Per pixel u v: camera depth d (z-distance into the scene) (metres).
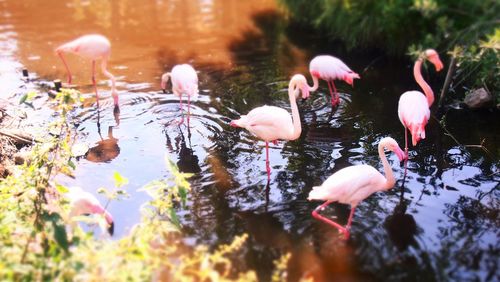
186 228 4.46
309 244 4.29
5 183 4.57
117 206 4.77
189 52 8.76
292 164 5.50
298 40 9.43
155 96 7.11
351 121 6.45
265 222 4.57
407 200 4.85
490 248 4.18
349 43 8.95
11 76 7.66
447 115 6.63
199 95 7.17
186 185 3.87
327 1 9.05
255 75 7.86
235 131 6.20
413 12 8.09
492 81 6.86
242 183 5.15
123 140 5.98
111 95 7.12
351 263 4.07
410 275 3.93
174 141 5.96
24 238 3.77
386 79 7.78
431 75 7.86
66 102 5.12
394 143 4.57
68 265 3.04
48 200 4.45
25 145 5.80
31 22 9.99
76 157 5.59
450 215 4.62
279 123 5.26
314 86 7.04
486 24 7.29
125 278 2.98
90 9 10.82
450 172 5.34
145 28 9.85
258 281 3.89
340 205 4.80
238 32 9.73
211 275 3.20
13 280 3.11
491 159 5.59
